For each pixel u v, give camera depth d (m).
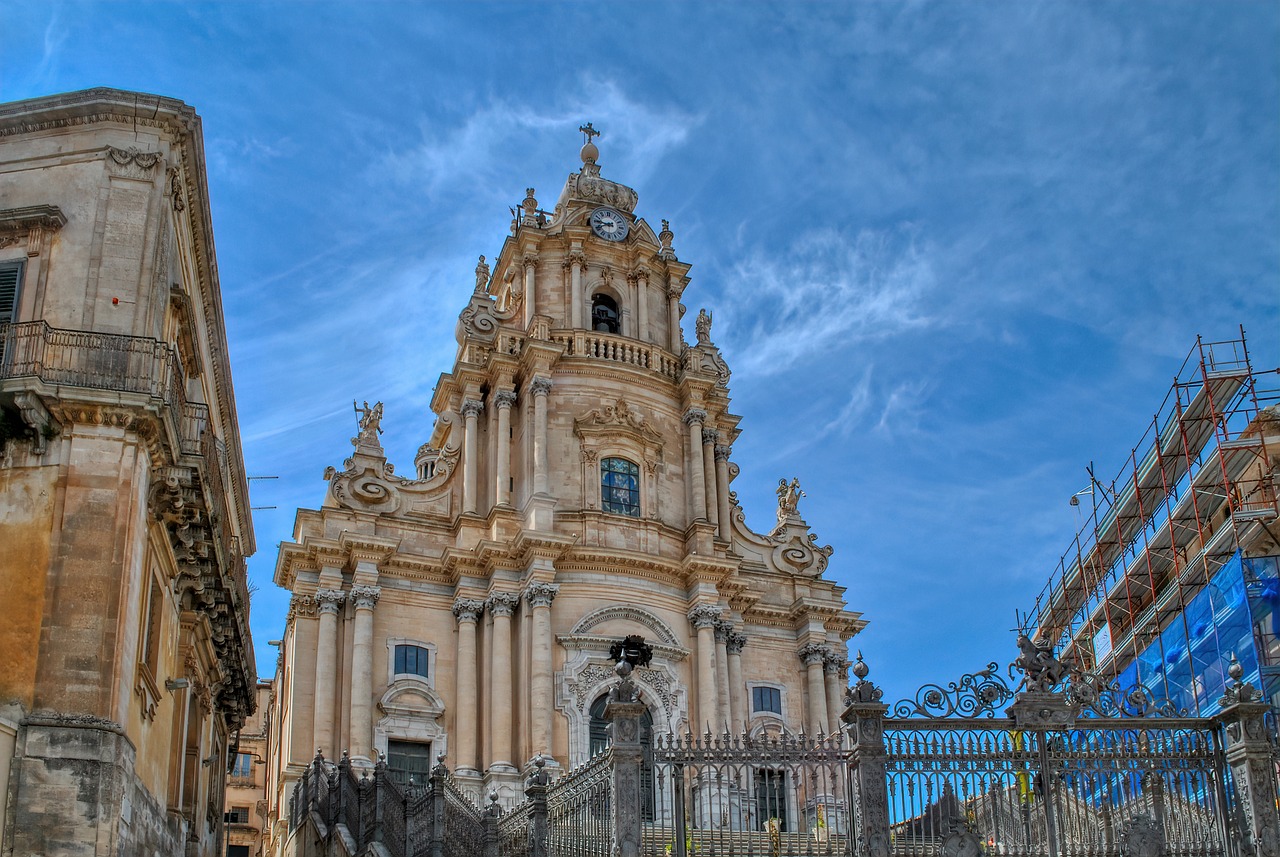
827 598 53.44
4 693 21.88
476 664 46.28
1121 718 20.36
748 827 20.17
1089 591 50.22
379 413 50.19
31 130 26.72
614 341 52.72
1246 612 35.69
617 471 50.75
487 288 58.53
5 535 22.94
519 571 47.09
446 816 25.03
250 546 42.91
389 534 48.12
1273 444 38.34
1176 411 40.31
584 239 55.00
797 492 56.31
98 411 23.70
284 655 49.22
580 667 45.50
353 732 43.59
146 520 24.89
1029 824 19.95
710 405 53.81
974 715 20.27
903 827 19.98
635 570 47.81
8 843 20.70
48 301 25.19
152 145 26.83
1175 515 42.62
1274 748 19.69
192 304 28.98
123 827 22.36
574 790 21.27
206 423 30.27
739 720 48.66
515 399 51.38
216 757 40.69
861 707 19.98
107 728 21.88
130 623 23.30
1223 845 19.72
